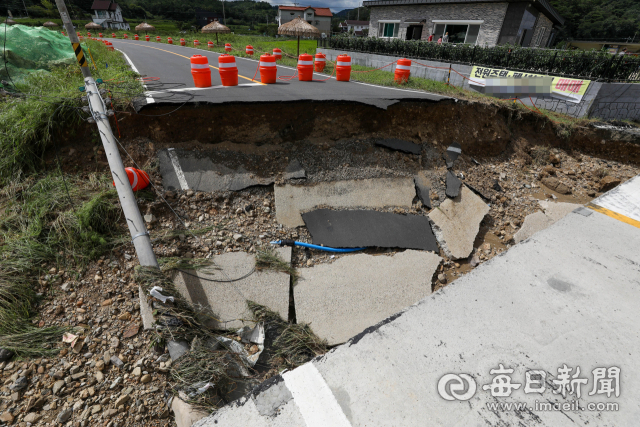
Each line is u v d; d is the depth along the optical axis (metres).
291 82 9.08
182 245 4.54
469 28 17.53
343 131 6.41
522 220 6.48
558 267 2.80
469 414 1.82
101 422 2.97
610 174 7.96
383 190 6.07
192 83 7.93
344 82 9.77
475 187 6.73
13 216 4.32
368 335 2.29
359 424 1.80
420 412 1.84
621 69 9.01
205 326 3.75
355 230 5.41
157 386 3.27
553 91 9.89
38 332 3.45
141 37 39.16
